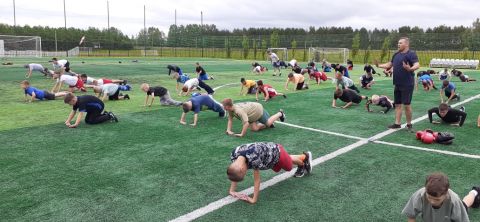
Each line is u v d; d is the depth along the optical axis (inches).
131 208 150.6
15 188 169.3
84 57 1695.4
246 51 2021.4
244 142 248.1
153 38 2212.1
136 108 374.9
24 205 152.3
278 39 1972.2
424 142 247.0
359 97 394.9
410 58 267.7
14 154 218.1
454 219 113.3
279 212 148.1
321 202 157.4
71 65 1020.5
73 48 1934.1
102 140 249.8
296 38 1937.7
